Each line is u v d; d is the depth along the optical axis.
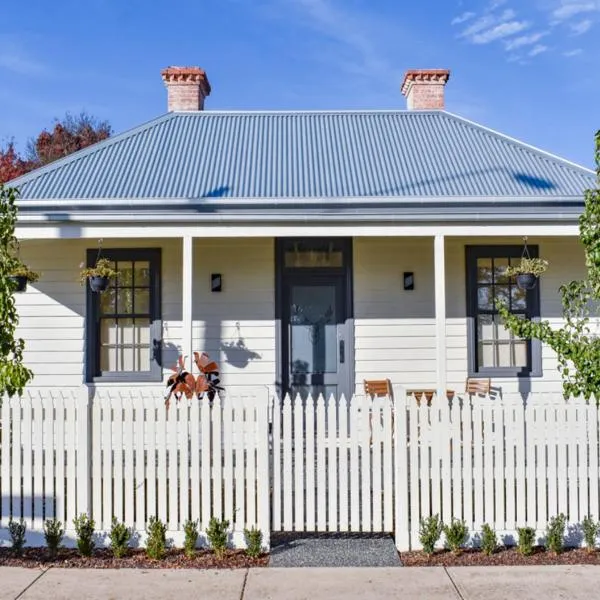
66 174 10.73
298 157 11.63
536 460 5.84
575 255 10.70
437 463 5.75
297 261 10.76
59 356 10.44
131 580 5.02
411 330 10.69
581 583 4.93
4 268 6.90
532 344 10.52
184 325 9.15
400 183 10.48
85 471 5.67
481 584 4.93
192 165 11.21
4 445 5.72
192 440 5.68
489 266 10.82
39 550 5.64
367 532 6.16
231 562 5.43
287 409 5.82
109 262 10.41
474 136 12.61
